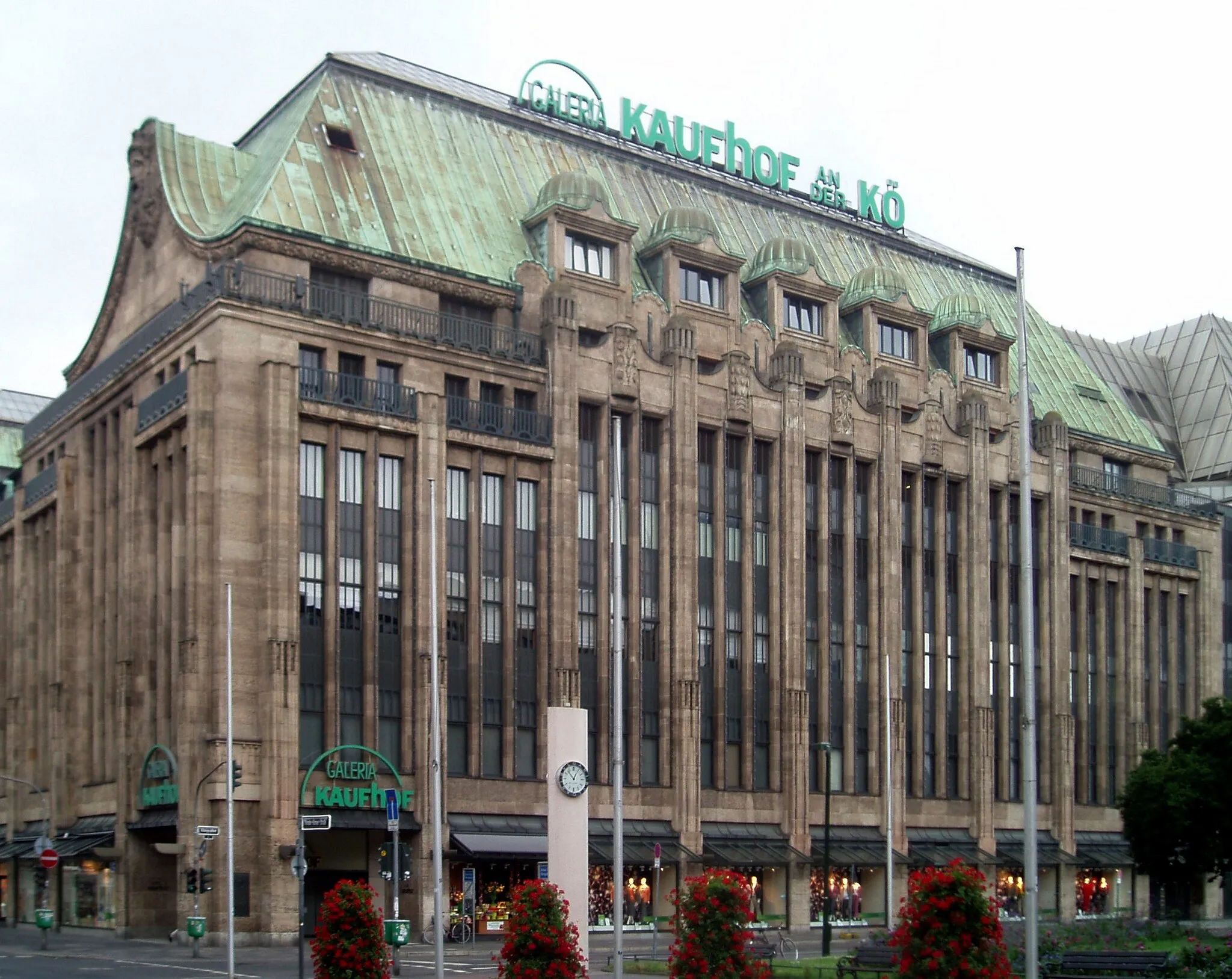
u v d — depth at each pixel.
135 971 42.41
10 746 75.56
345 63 71.00
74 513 69.38
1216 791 66.81
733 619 69.88
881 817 73.69
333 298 59.53
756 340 74.31
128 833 58.75
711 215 81.62
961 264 97.31
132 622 60.75
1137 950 41.00
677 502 67.44
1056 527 84.62
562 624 62.91
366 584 57.88
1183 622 95.62
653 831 64.56
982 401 81.56
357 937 31.08
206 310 57.06
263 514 55.69
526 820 60.88
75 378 75.69
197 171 65.88
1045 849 81.00
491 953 52.16
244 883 53.28
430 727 58.00
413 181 68.31
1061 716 83.19
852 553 74.62
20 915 71.19
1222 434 120.62
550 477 63.84
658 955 51.47
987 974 24.75
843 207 91.75
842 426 74.81
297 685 54.91
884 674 74.75
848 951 54.25
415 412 60.09
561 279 67.50
